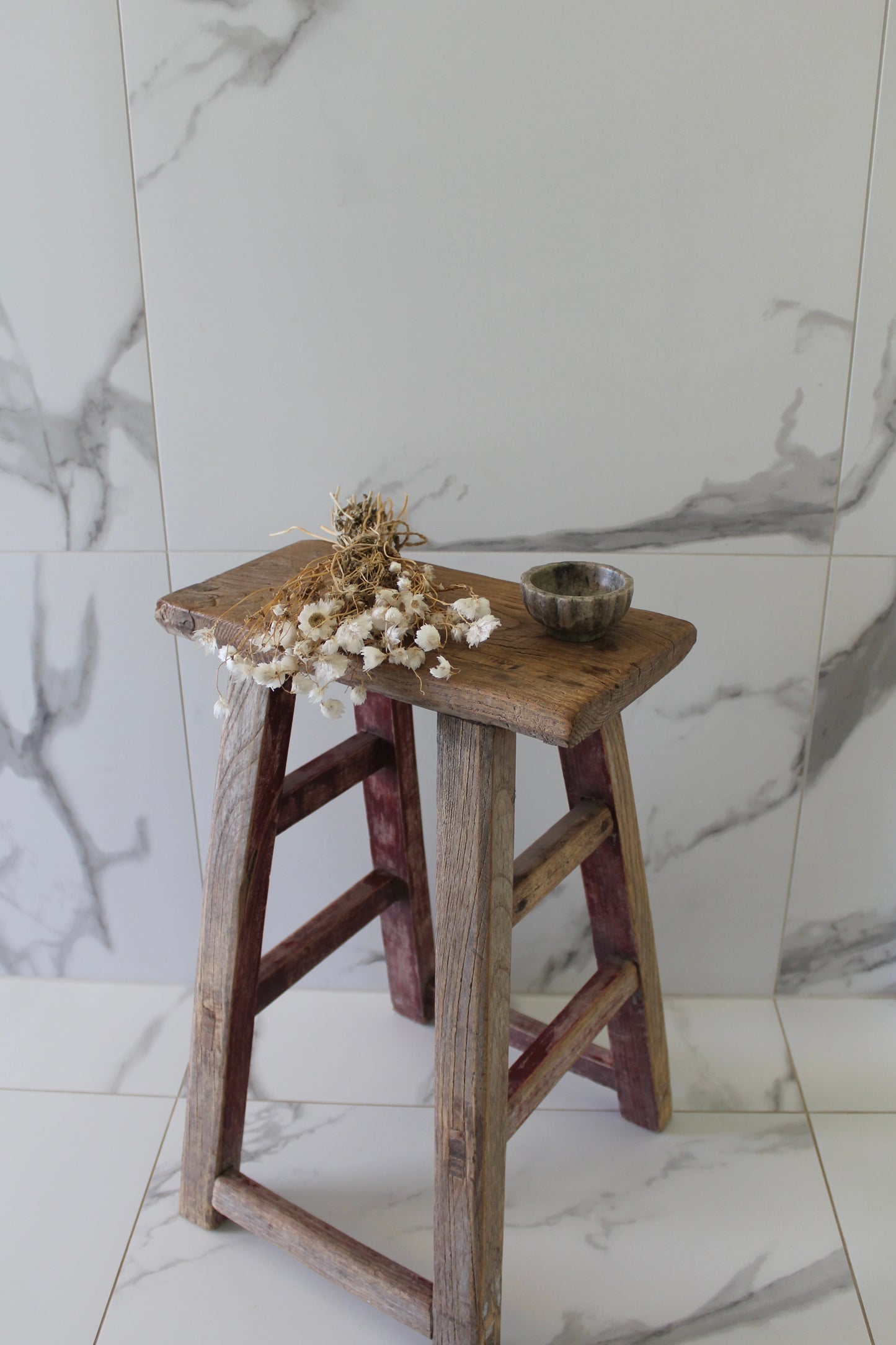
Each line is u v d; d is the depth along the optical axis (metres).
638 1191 1.31
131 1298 1.19
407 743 1.37
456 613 0.96
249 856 1.12
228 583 1.12
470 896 0.96
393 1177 1.34
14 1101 1.45
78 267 1.26
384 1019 1.61
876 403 1.26
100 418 1.33
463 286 1.24
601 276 1.22
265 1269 1.23
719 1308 1.17
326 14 1.13
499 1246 1.09
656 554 1.36
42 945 1.68
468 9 1.12
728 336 1.24
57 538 1.40
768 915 1.58
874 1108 1.43
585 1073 1.43
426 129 1.17
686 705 1.45
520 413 1.29
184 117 1.18
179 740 1.51
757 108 1.14
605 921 1.26
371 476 1.34
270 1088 1.48
